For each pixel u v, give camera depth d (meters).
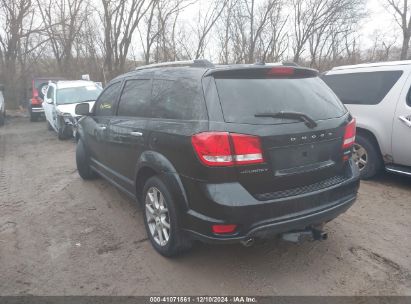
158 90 3.67
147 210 3.67
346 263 3.42
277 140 2.90
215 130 2.82
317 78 3.72
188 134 2.97
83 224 4.39
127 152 4.03
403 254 3.57
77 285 3.17
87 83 11.70
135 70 4.58
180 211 3.13
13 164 7.70
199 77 3.16
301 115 3.03
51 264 3.51
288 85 3.31
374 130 5.40
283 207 2.92
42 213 4.78
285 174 2.97
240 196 2.79
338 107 3.59
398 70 5.34
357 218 4.39
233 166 2.80
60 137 10.49
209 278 3.23
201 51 19.44
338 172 3.42
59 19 23.75
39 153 8.83
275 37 18.66
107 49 20.50
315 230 3.19
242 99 3.00
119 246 3.82
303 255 3.57
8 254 3.71
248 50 18.48
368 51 23.27
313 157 3.15
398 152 5.20
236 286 3.12
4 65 23.00
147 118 3.70
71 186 5.88
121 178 4.33
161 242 3.52
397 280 3.16
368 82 5.65
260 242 3.82
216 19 18.81
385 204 4.80
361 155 5.73
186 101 3.19
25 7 22.58
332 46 22.02
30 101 16.27
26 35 22.25
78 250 3.76
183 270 3.35
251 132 2.81
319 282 3.15
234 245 3.76
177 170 3.12
